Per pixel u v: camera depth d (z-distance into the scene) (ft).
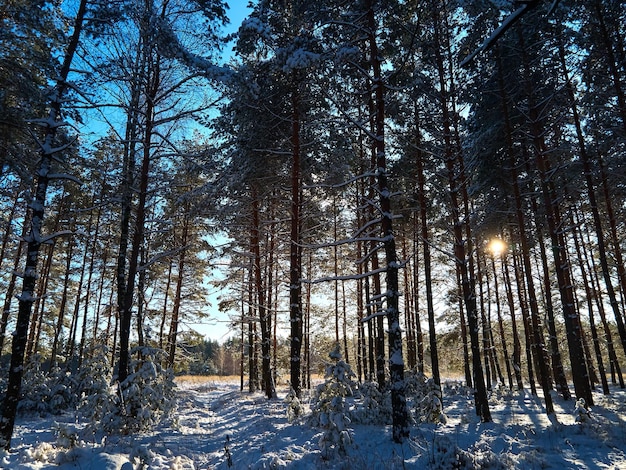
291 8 42.39
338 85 43.06
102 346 44.62
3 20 41.57
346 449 28.02
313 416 35.01
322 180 54.54
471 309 41.22
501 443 30.12
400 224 70.44
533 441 30.19
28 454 26.25
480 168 56.29
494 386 87.81
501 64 49.16
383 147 35.68
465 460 24.49
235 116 49.11
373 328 70.64
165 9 42.06
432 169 54.03
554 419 38.65
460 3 35.12
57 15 39.50
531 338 70.69
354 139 52.70
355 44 41.06
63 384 55.06
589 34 48.26
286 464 25.72
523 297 74.54
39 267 82.12
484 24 44.27
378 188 36.11
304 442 31.14
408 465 24.43
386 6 38.68
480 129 53.42
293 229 49.78
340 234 80.64
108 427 34.24
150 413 35.53
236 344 91.71
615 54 47.26
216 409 61.21
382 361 53.93
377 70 36.60
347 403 47.98
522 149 56.75
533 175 53.52
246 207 60.75
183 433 37.45
